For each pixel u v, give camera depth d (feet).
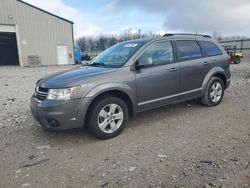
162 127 15.88
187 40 18.69
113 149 12.87
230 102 21.93
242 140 13.41
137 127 15.98
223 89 21.26
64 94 12.91
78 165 11.32
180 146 12.89
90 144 13.62
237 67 66.03
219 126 15.78
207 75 19.58
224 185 9.30
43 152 12.80
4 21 91.04
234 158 11.34
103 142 13.85
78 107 13.07
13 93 29.84
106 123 14.12
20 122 17.58
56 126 13.14
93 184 9.77
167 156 11.80
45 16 99.09
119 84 14.34
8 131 15.89
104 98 13.96
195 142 13.35
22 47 95.91
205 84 19.49
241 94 25.39
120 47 17.56
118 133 14.64
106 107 14.11
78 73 14.46
